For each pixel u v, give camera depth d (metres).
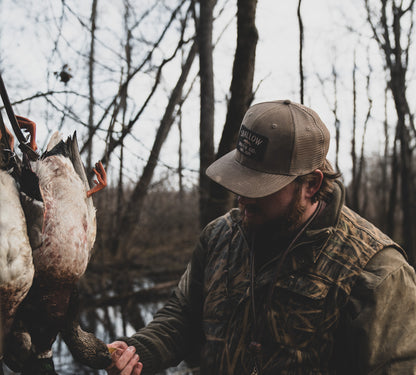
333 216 1.50
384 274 1.41
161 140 6.16
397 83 10.52
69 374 4.43
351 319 1.41
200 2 4.44
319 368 1.45
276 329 1.47
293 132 1.45
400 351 1.36
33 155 1.33
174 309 1.85
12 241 1.13
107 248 7.34
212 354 1.59
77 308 1.48
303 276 1.46
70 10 3.62
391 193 12.10
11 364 1.37
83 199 1.37
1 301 1.15
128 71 5.46
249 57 3.57
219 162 1.59
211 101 4.46
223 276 1.64
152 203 8.70
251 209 1.52
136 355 1.68
